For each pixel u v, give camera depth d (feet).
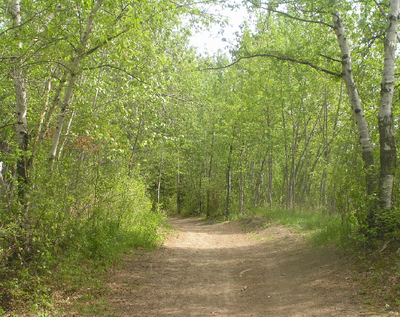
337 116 56.49
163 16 28.07
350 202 28.25
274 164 95.91
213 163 104.22
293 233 45.03
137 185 45.96
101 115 33.01
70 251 25.44
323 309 17.35
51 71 30.68
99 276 24.47
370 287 18.92
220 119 78.48
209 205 102.42
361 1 30.94
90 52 26.21
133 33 26.11
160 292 22.36
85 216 31.14
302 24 53.47
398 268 19.39
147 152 71.97
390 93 26.02
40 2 24.04
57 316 17.26
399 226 23.61
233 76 74.69
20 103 24.70
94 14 24.97
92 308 18.63
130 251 33.73
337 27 29.58
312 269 25.98
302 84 61.36
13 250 20.79
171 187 135.95
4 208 20.48
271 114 72.49
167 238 47.96
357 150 30.14
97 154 31.76
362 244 25.11
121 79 32.76
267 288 23.11
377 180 26.23
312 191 101.30
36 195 22.08
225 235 58.08
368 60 40.14
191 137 60.29
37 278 20.44
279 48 52.90
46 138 28.14
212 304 20.07
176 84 42.63
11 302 17.90
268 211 68.03
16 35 23.80
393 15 26.50
